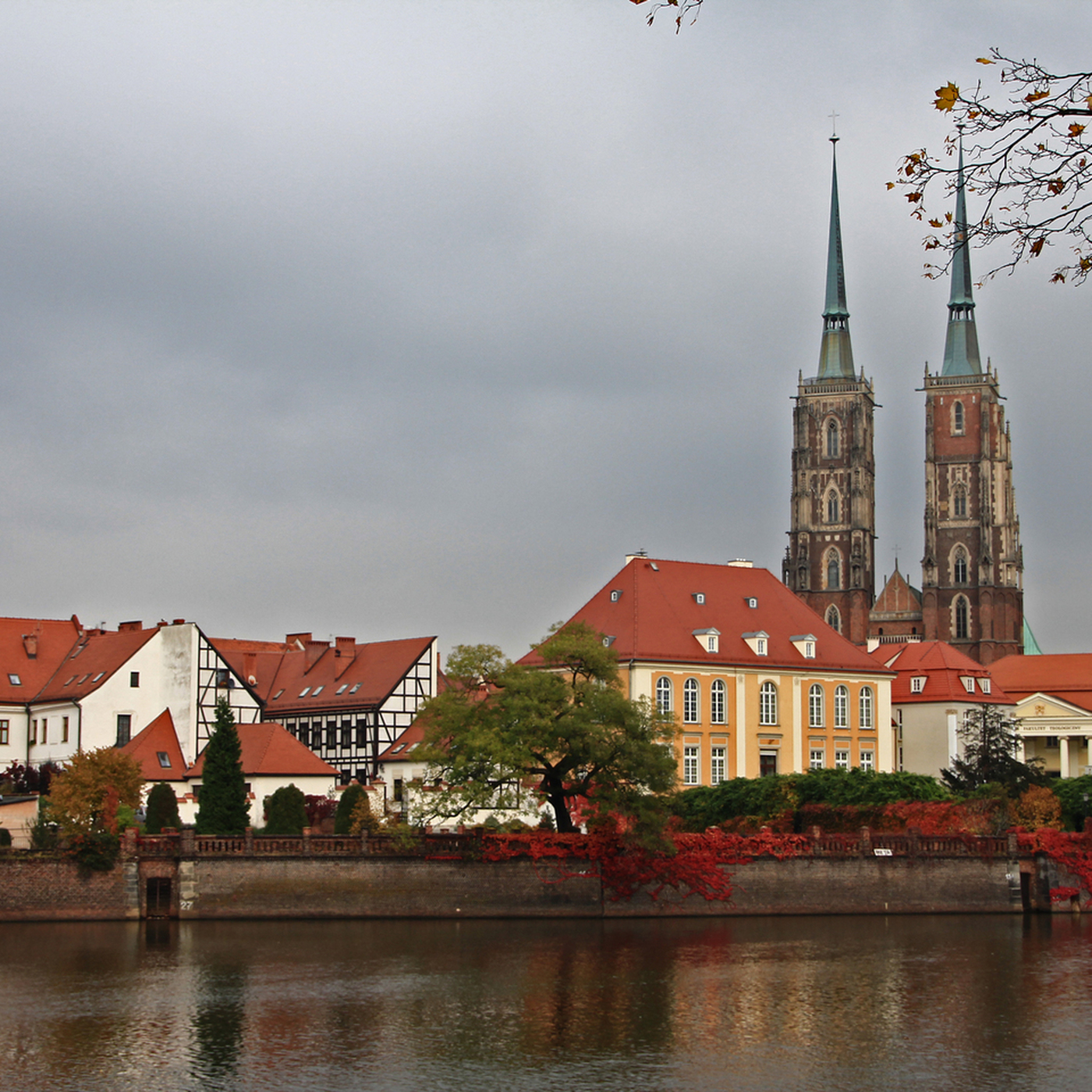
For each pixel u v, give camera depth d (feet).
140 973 240.53
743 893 336.70
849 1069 175.83
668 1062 179.63
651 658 442.91
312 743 518.78
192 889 310.86
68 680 479.00
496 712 326.85
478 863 322.75
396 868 319.27
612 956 264.72
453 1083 168.66
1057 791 414.82
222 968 245.45
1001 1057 182.91
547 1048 186.91
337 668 527.81
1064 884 352.28
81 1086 166.61
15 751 478.59
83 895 308.60
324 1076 171.63
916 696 550.36
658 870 330.13
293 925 306.35
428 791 333.62
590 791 334.85
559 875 325.21
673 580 472.03
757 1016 207.82
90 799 312.91
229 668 476.13
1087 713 583.99
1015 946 283.38
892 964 257.14
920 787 387.75
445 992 224.53
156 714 467.11
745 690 458.91
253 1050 184.65
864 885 344.28
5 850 306.35
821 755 471.21
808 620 489.67
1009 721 506.89
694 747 448.24
